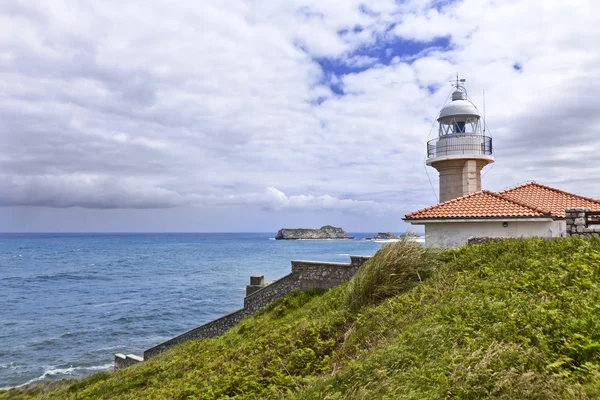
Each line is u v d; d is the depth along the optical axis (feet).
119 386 40.32
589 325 18.15
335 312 34.68
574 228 40.91
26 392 54.65
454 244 50.90
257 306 58.85
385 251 36.29
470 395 15.69
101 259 297.33
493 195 53.88
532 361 16.79
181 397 27.84
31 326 98.27
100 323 100.48
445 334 20.88
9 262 274.98
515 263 29.66
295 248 429.38
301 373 25.03
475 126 71.92
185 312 111.04
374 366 20.31
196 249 429.38
